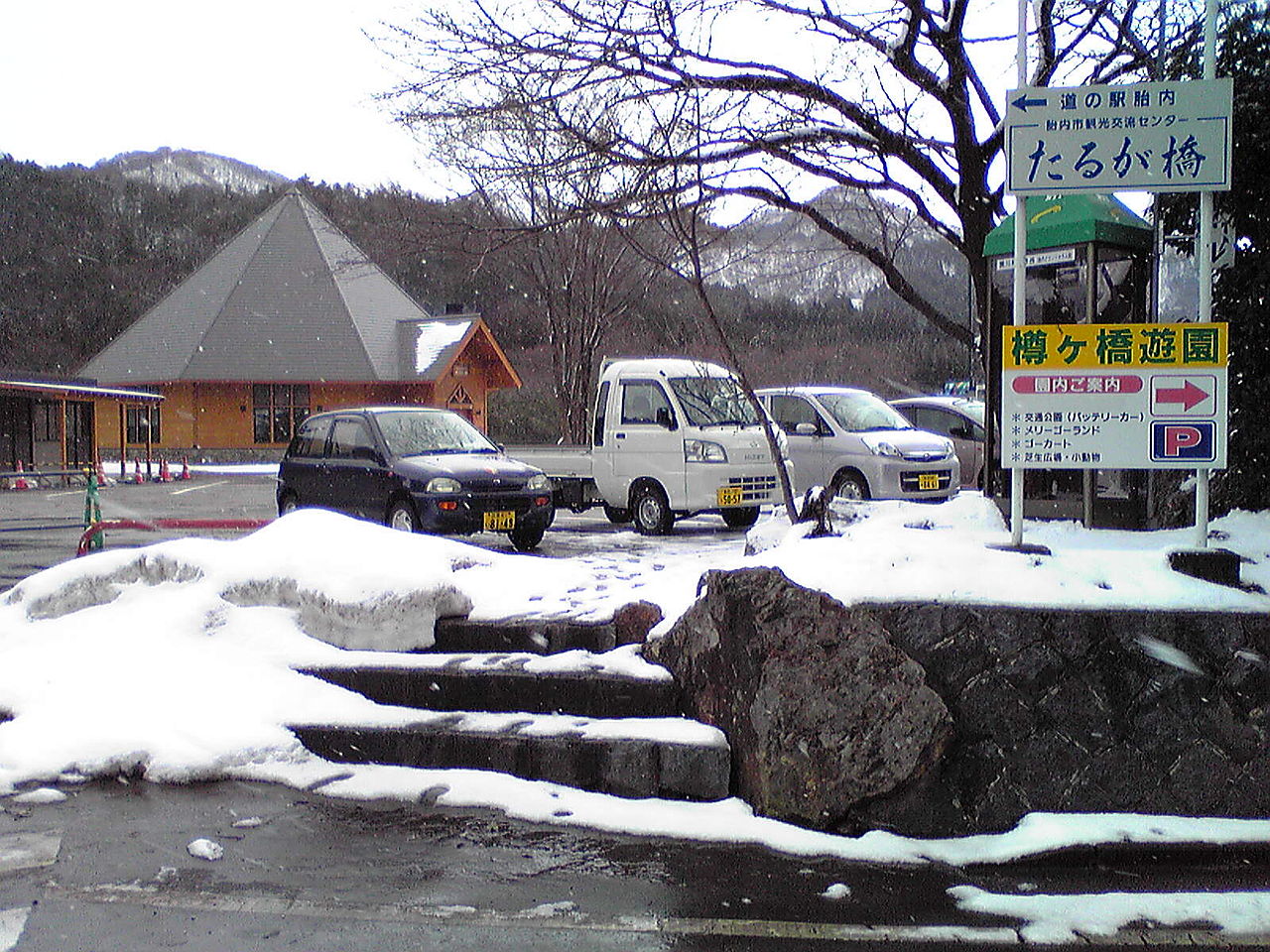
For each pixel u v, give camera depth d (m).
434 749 5.58
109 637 6.64
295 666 6.38
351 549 7.13
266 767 5.56
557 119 8.36
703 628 5.74
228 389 39.34
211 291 41.75
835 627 5.14
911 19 8.44
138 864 4.49
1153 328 5.56
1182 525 7.28
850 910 4.11
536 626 6.69
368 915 4.03
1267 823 4.89
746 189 8.60
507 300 49.91
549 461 15.01
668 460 13.77
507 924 3.96
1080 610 5.19
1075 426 5.64
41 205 71.06
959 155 8.77
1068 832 4.76
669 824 4.91
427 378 38.34
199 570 7.05
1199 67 6.98
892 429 14.96
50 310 63.91
